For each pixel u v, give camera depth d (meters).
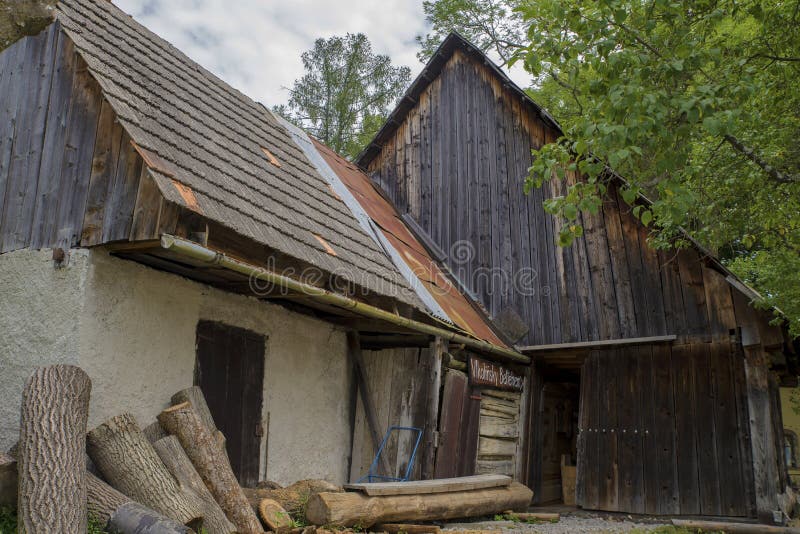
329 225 8.92
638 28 7.27
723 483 9.66
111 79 6.91
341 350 9.45
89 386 5.46
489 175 13.20
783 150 8.84
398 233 12.05
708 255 10.16
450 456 9.38
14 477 5.07
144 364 6.42
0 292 6.40
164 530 4.71
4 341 6.24
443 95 14.26
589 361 11.25
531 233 12.40
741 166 9.00
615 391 10.88
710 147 9.20
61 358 5.89
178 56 10.00
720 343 10.16
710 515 9.64
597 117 6.89
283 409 8.16
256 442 7.67
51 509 4.55
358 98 22.53
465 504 7.91
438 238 13.48
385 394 9.77
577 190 7.17
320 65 22.66
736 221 9.43
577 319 11.52
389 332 9.74
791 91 8.49
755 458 9.44
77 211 6.18
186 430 5.93
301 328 8.64
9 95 7.05
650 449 10.34
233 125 9.31
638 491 10.27
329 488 6.85
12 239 6.54
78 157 6.36
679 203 6.77
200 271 6.76
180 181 6.19
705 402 10.07
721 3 7.79
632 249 11.22
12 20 3.94
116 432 5.46
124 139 6.10
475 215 13.16
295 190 9.03
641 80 6.80
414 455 9.12
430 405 9.36
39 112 6.78
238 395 7.50
